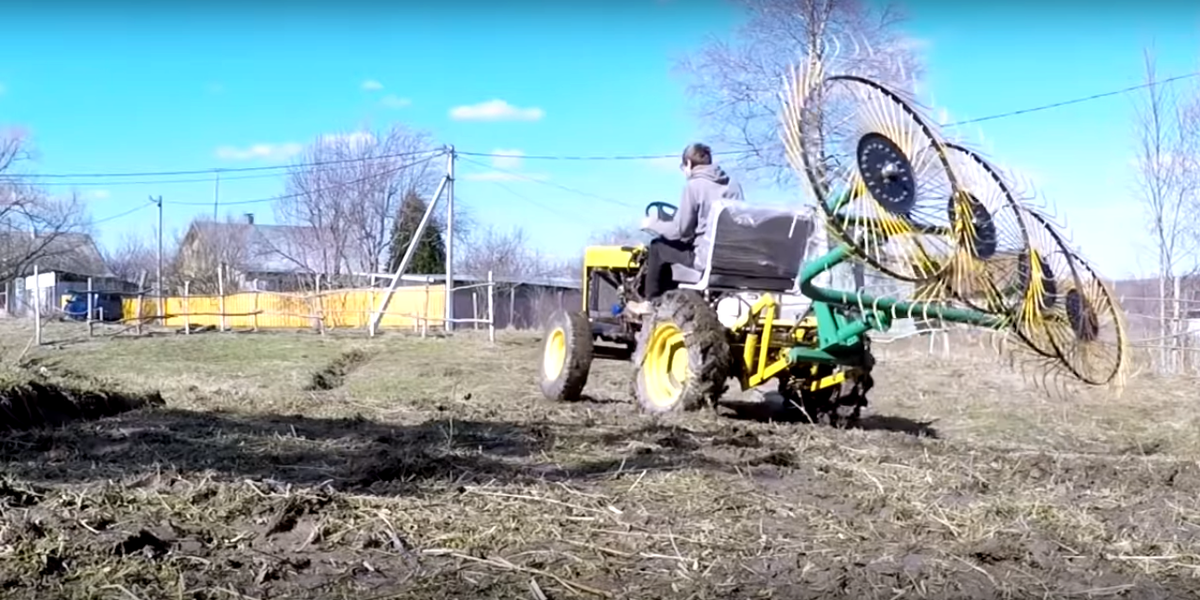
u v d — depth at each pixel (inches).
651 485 196.7
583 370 390.3
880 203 240.5
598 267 416.8
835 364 311.9
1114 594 146.4
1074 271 262.4
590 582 145.9
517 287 1534.2
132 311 1317.7
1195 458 271.7
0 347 538.6
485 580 145.3
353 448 227.0
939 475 213.6
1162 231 641.0
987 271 246.8
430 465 204.1
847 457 233.1
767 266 311.9
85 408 286.0
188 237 2014.0
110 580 139.7
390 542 159.6
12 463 203.5
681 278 335.6
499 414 301.4
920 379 519.5
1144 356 465.4
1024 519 181.2
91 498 174.2
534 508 179.2
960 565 156.3
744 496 191.9
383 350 750.5
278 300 1131.9
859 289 274.4
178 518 168.1
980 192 250.8
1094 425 396.5
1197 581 152.9
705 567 152.5
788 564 154.7
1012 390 480.7
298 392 400.2
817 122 243.6
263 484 185.5
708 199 319.9
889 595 144.1
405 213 1723.7
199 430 249.9
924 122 250.4
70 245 1956.2
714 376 305.9
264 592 138.9
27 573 140.6
